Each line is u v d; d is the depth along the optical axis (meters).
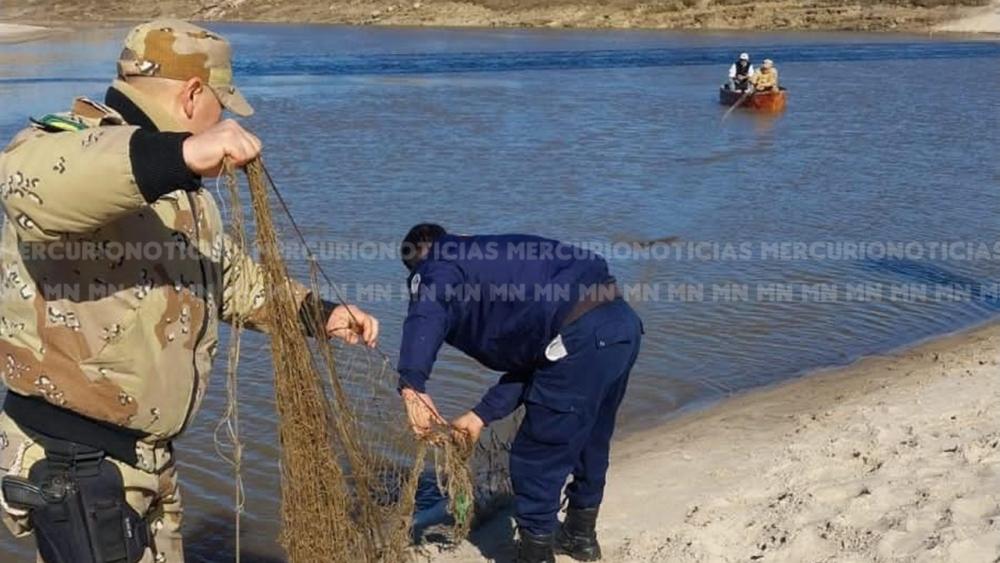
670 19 77.19
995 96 33.44
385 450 5.13
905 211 15.96
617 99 32.81
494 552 5.74
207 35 3.48
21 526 3.49
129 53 3.42
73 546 3.35
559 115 28.70
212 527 6.43
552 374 4.84
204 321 3.58
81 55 53.62
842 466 6.58
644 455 7.22
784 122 27.38
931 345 9.87
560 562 5.49
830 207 16.28
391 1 87.25
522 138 24.05
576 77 40.91
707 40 64.81
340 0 90.06
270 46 60.59
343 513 3.92
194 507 6.64
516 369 4.97
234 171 3.38
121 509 3.40
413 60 49.97
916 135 24.66
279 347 3.70
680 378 8.99
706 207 16.28
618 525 5.96
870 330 10.35
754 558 5.44
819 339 10.06
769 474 6.60
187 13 93.88
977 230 14.76
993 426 7.02
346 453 4.06
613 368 4.85
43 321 3.31
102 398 3.36
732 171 19.56
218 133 2.94
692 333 10.18
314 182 18.23
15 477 3.38
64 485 3.34
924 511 5.63
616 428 7.95
